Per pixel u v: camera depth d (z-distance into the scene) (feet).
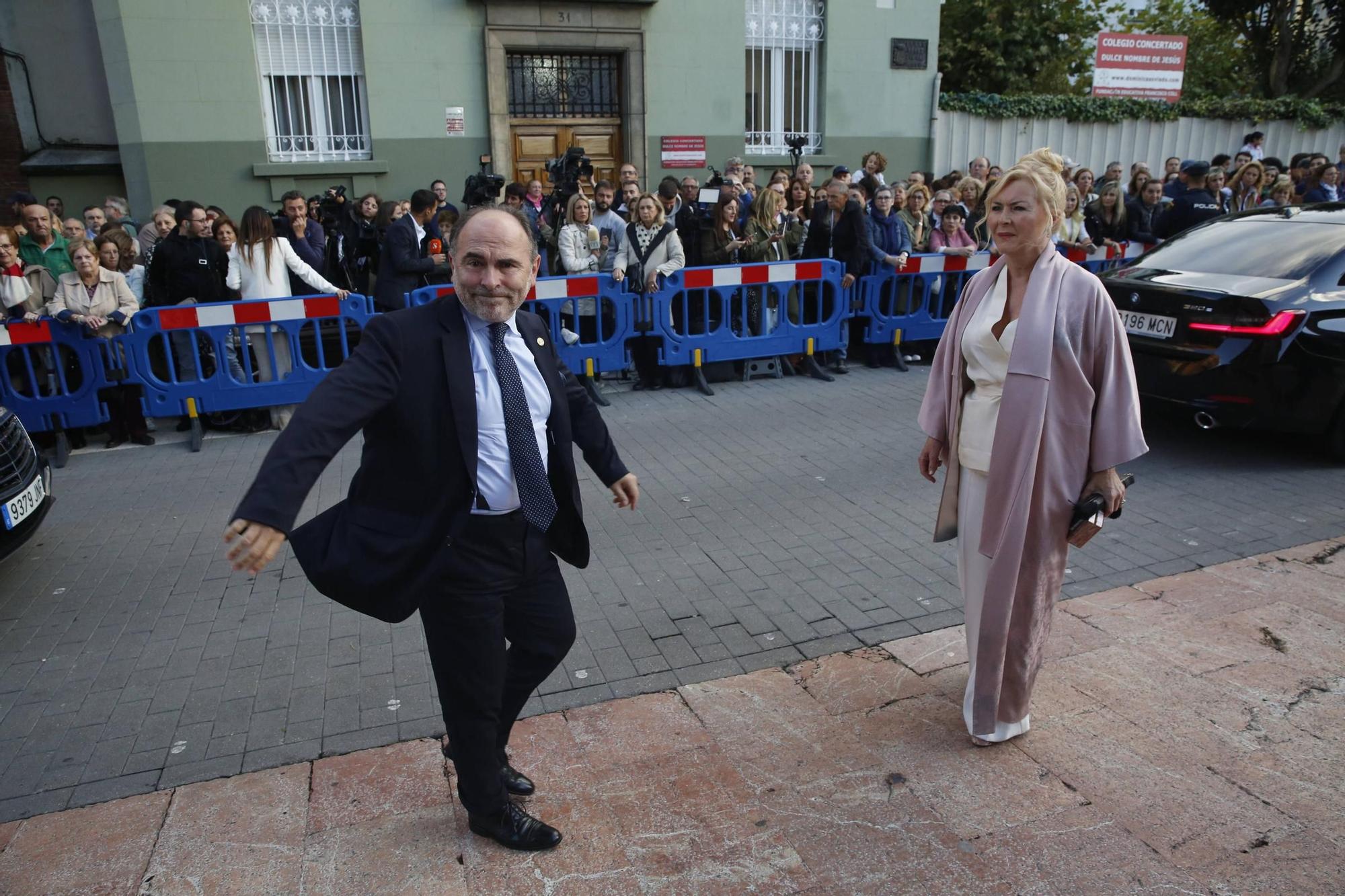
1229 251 19.03
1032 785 8.98
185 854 8.31
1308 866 7.85
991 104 44.62
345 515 7.14
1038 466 8.57
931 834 8.35
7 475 13.64
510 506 7.32
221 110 32.76
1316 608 12.36
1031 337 8.38
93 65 34.99
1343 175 38.83
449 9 34.06
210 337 21.04
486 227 6.89
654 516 16.25
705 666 11.32
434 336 7.01
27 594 13.78
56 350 19.99
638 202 24.03
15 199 23.98
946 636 11.92
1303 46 62.44
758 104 40.06
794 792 8.95
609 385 25.90
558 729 10.05
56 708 10.78
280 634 12.45
